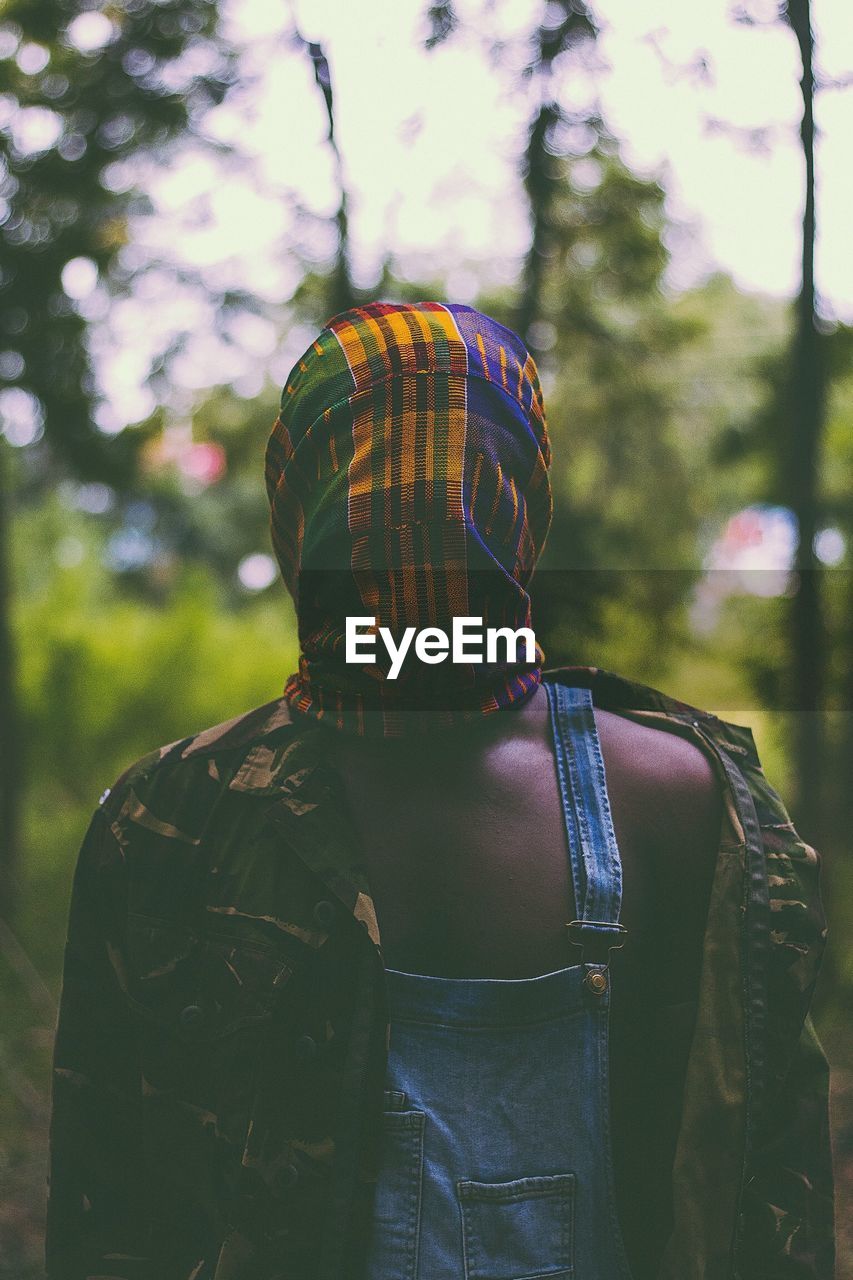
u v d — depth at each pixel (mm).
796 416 4562
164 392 5395
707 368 6547
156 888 801
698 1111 775
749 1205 808
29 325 5020
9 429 5414
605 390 6418
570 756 819
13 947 5070
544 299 5703
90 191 4887
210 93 4656
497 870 780
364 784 802
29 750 9312
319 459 801
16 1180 3270
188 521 14258
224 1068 769
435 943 770
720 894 804
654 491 6559
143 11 4578
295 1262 740
